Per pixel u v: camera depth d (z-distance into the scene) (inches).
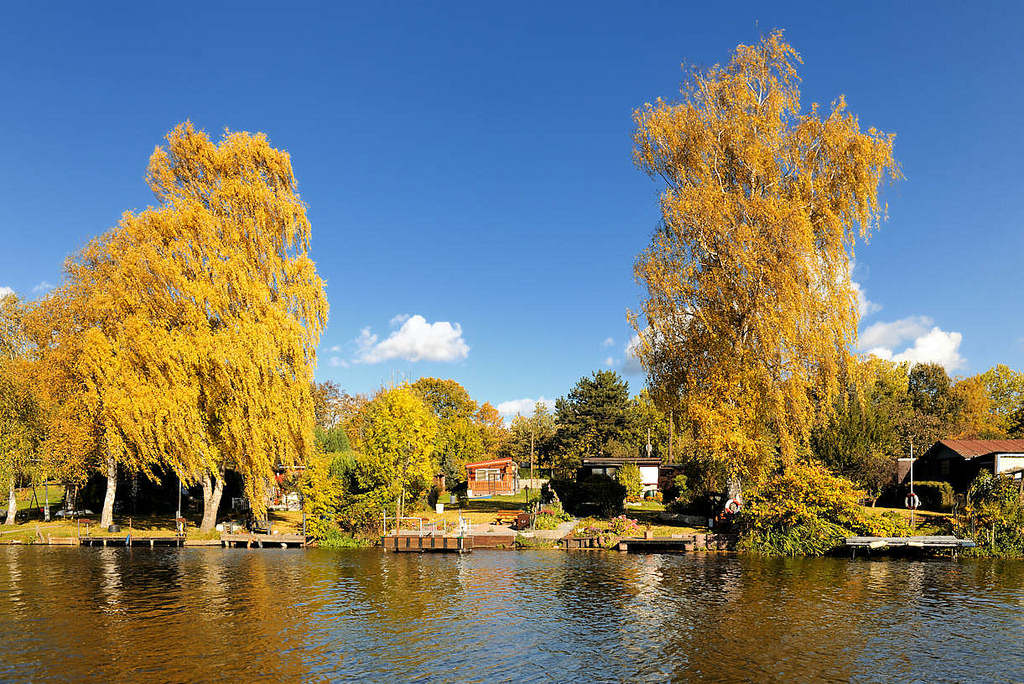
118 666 805.2
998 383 3865.7
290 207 2020.2
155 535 1953.7
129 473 2363.4
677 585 1274.6
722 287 1717.5
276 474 2588.6
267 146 2054.6
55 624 994.1
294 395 1951.3
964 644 888.3
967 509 1716.3
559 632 952.3
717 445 1660.9
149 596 1188.5
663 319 1770.4
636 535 1841.8
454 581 1327.5
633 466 2459.4
